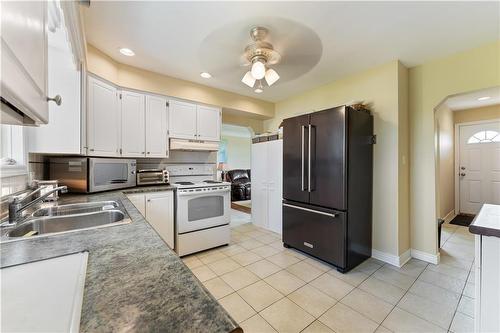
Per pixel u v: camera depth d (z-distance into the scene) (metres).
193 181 3.63
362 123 2.56
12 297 0.57
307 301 1.87
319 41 2.18
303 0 1.65
